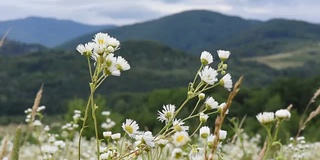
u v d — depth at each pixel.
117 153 3.20
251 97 52.00
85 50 2.95
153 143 3.10
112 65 2.95
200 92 3.27
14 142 2.49
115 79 173.00
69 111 16.33
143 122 38.50
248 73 198.00
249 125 25.72
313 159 8.21
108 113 8.89
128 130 3.20
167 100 52.41
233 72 192.75
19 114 134.75
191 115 3.28
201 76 3.28
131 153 3.13
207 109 3.29
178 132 3.17
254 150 11.02
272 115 3.01
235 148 8.62
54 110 136.62
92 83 2.92
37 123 6.25
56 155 5.16
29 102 142.12
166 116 3.22
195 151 3.14
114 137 3.50
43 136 6.95
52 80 168.00
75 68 180.00
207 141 3.17
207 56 3.33
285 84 55.06
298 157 6.20
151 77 180.25
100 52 2.93
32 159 7.73
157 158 3.20
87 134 12.94
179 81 180.62
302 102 54.22
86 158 7.28
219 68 3.30
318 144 10.00
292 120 24.47
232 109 47.72
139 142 3.26
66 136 7.02
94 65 2.96
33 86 157.00
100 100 16.97
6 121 68.75
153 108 53.25
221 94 35.91
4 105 134.38
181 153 3.44
